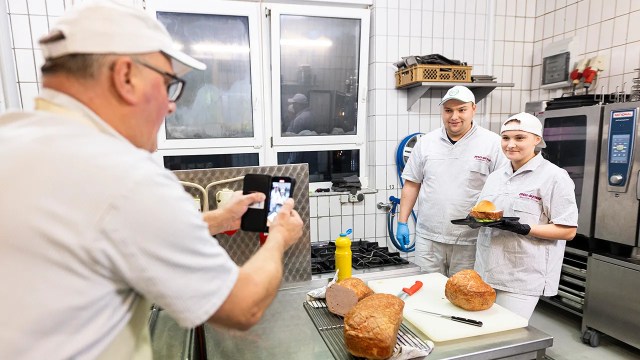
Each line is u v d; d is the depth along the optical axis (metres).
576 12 2.85
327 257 1.90
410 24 2.84
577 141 2.44
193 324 0.59
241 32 2.59
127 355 0.64
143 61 0.60
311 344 1.01
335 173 2.95
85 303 0.53
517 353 1.00
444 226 2.16
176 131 2.60
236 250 1.45
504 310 1.18
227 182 1.41
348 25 2.77
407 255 2.98
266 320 1.15
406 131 2.93
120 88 0.57
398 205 2.91
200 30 2.52
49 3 2.16
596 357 2.23
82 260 0.51
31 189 0.50
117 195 0.51
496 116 3.19
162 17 2.43
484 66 3.07
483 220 1.63
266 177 1.08
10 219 0.49
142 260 0.53
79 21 0.55
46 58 0.57
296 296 1.33
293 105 2.79
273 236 0.83
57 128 0.54
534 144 1.68
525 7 3.12
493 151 2.09
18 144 0.52
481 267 1.83
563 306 2.58
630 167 2.14
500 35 3.09
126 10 0.58
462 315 1.14
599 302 2.31
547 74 3.04
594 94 2.56
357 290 1.15
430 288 1.36
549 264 1.65
